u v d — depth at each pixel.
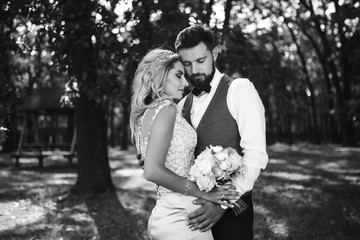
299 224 6.08
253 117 2.74
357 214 6.48
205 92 2.97
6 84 5.40
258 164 2.65
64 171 13.51
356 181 9.90
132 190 8.98
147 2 6.38
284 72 11.07
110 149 30.06
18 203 7.70
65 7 6.04
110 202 7.64
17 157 14.80
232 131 2.84
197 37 2.79
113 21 6.43
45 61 12.45
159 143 2.47
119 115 43.22
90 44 6.38
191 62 2.83
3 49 5.83
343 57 17.09
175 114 2.55
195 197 2.60
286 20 19.09
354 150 20.55
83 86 6.53
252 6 12.65
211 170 2.50
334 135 29.31
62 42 6.16
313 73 35.53
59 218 6.58
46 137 19.27
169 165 2.62
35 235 5.62
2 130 5.21
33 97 15.41
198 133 2.92
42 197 8.20
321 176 11.01
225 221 2.81
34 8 6.06
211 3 8.05
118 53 6.55
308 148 25.27
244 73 8.72
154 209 2.71
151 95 2.66
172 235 2.57
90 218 6.59
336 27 9.29
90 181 8.28
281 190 8.82
